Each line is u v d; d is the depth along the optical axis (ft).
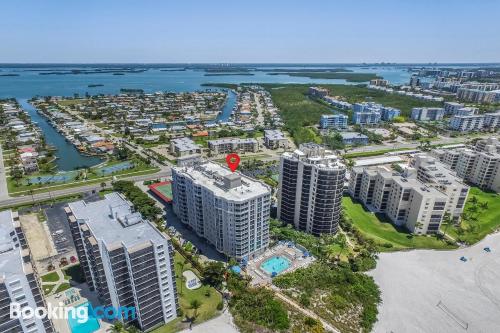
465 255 559.38
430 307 444.55
